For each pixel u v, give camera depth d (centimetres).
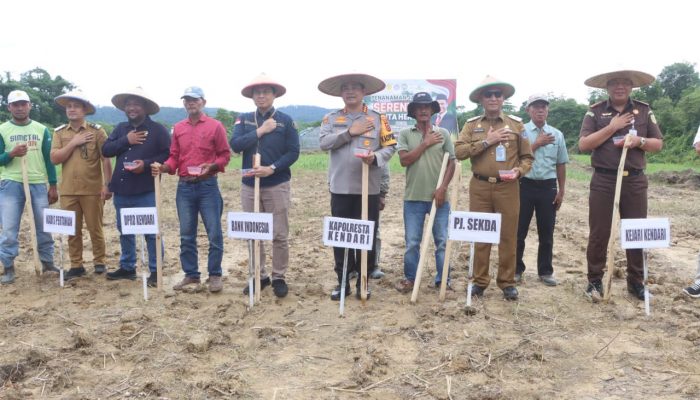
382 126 521
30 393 363
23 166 600
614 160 522
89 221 630
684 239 873
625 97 518
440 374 386
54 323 487
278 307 523
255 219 518
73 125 616
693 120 4356
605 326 471
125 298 555
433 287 584
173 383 375
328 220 502
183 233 573
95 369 397
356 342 441
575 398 353
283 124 545
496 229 501
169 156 588
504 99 524
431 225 525
